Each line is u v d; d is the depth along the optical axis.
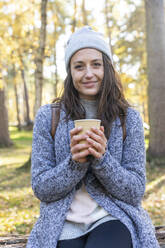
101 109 1.80
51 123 1.79
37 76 8.06
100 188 1.67
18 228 3.91
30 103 40.94
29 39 9.90
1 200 5.52
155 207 4.86
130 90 13.62
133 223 1.64
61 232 1.58
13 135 21.89
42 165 1.68
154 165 7.80
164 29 7.97
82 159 1.50
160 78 8.01
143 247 1.55
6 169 8.92
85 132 1.47
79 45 1.77
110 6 13.39
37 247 1.61
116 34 14.27
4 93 15.84
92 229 1.58
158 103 8.05
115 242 1.48
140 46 14.53
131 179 1.61
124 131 1.79
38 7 10.30
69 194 1.64
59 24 12.88
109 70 1.84
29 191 6.15
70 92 1.86
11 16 9.70
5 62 10.62
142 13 12.90
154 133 8.14
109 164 1.54
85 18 12.16
